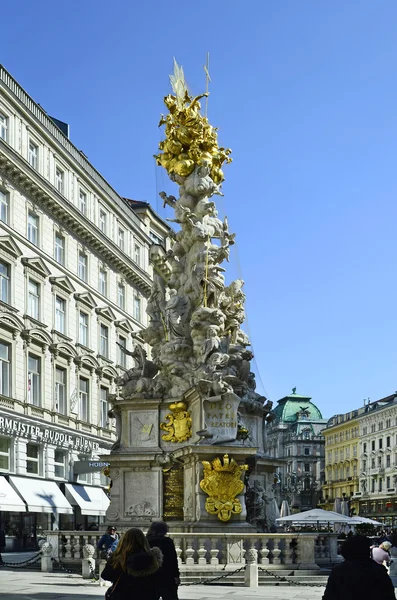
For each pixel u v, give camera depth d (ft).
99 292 169.68
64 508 138.31
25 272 134.92
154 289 82.53
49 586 58.90
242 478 69.67
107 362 168.35
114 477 76.59
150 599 26.27
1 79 130.11
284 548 63.72
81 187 162.30
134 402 77.05
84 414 157.79
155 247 82.89
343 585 25.79
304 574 62.18
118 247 175.94
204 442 69.31
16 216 133.69
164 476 75.46
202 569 61.16
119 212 180.75
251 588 58.03
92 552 66.18
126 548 26.73
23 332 132.26
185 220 80.18
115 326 174.91
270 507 77.51
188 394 73.77
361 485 352.08
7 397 126.62
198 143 82.43
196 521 68.90
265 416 80.07
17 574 69.31
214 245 80.18
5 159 127.95
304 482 395.55
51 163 148.97
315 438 402.72
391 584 26.07
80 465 147.43
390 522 320.50
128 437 77.15
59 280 147.13
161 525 33.83
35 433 134.92
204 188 80.89
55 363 144.05
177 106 83.76
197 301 78.59
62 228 151.84
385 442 333.42
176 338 77.56
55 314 146.20
